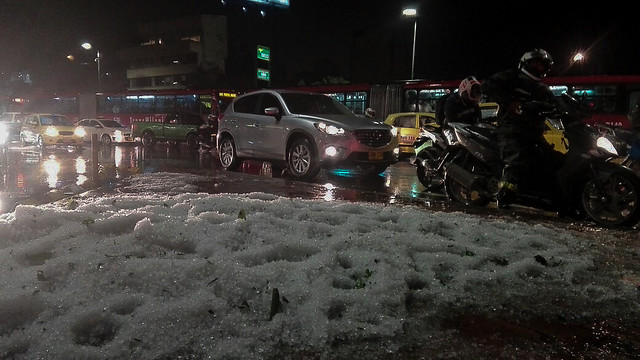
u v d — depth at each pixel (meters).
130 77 76.94
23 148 20.12
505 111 5.84
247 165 13.48
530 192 5.91
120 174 9.34
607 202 5.41
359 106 21.34
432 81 19.72
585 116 5.51
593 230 4.73
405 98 20.23
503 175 5.81
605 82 16.11
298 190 6.97
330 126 9.67
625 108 15.84
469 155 6.87
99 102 33.00
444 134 7.31
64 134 19.97
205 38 70.88
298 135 10.18
